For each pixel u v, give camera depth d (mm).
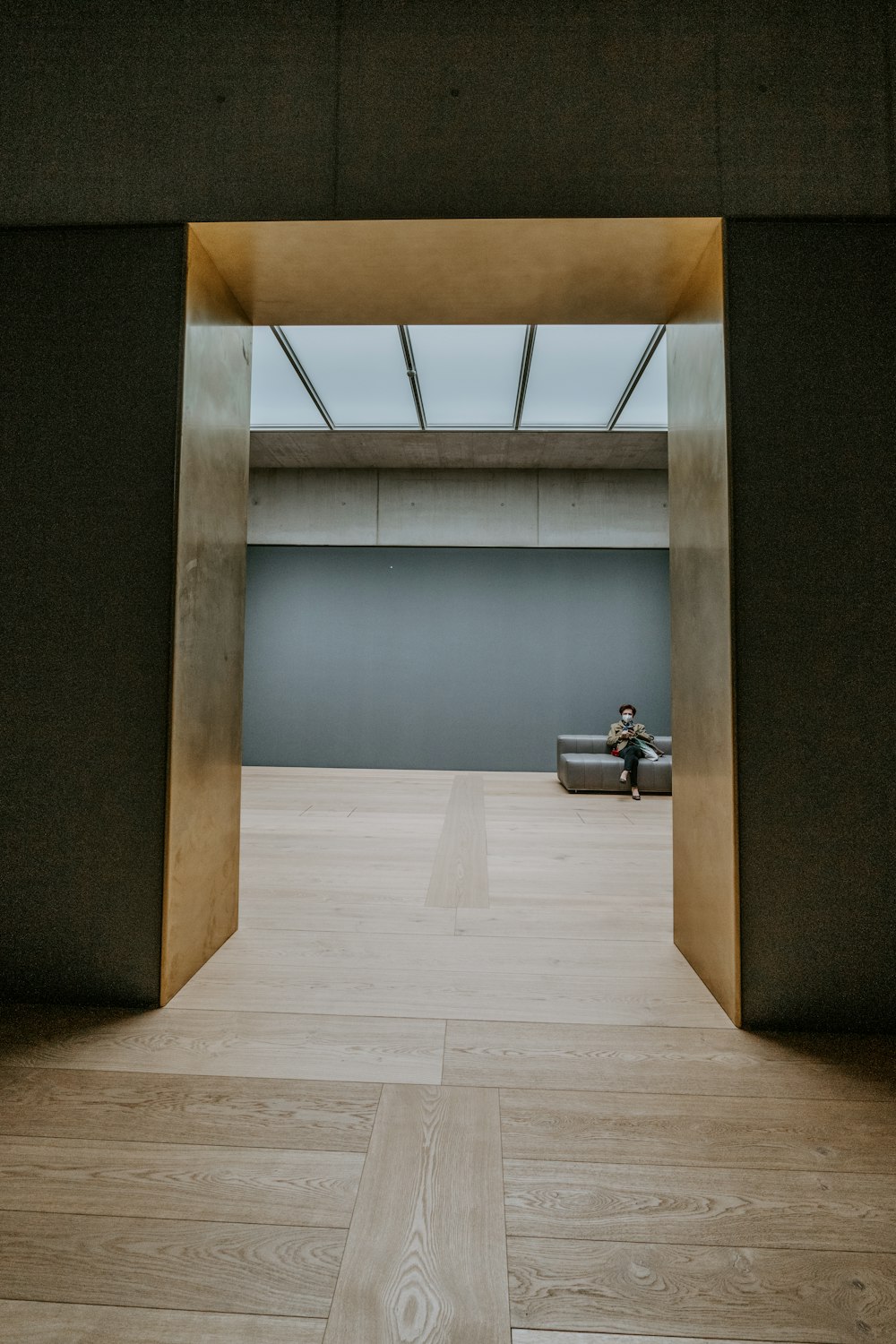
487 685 12156
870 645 2758
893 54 2914
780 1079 2332
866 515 2785
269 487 12266
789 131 2893
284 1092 2211
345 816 7242
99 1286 1484
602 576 12203
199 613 3088
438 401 8391
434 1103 2164
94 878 2832
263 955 3336
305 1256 1567
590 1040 2570
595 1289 1492
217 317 3275
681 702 3420
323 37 2992
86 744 2850
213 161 2963
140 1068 2342
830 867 2721
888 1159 1930
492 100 2957
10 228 2965
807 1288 1503
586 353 6941
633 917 3967
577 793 9227
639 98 2936
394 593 12250
